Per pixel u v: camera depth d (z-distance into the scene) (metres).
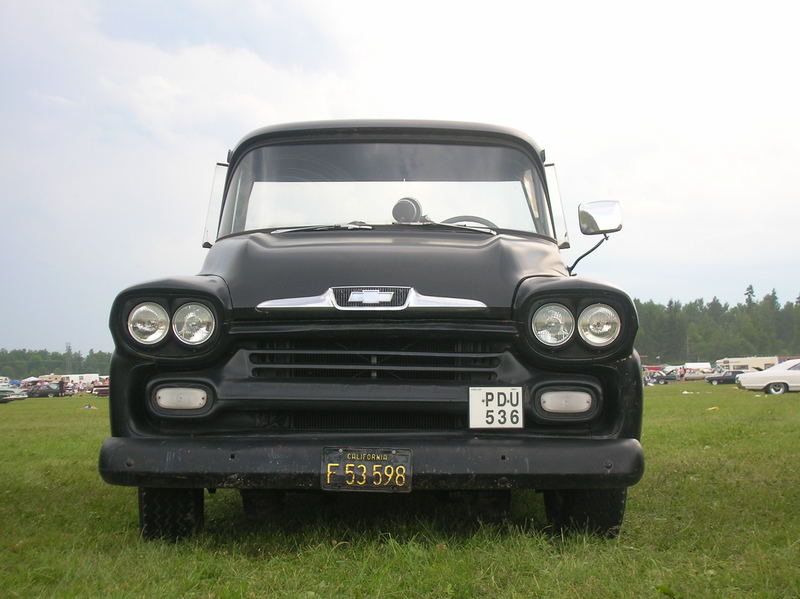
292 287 4.02
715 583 3.30
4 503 5.68
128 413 3.92
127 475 3.76
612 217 5.12
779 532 4.27
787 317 169.25
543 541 3.87
